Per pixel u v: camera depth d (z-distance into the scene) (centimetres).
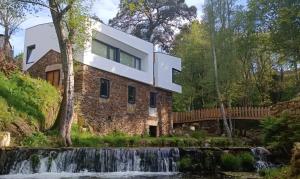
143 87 3166
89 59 2577
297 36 2903
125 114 2912
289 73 4394
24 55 2911
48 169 1515
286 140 1834
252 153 1792
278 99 4344
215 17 3478
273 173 1257
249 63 4166
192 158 1741
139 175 1536
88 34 2288
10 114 1834
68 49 2088
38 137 1827
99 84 2677
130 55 3109
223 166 1722
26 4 2028
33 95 2130
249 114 3494
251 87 4241
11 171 1458
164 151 1723
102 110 2680
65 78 2062
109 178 1408
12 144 1664
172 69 3494
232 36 3484
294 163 1066
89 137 2205
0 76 2141
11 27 3228
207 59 3759
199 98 4669
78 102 2467
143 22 5462
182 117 3903
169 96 3512
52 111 2200
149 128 3234
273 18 3281
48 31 2772
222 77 3419
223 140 2803
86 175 1490
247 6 3606
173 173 1636
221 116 3578
